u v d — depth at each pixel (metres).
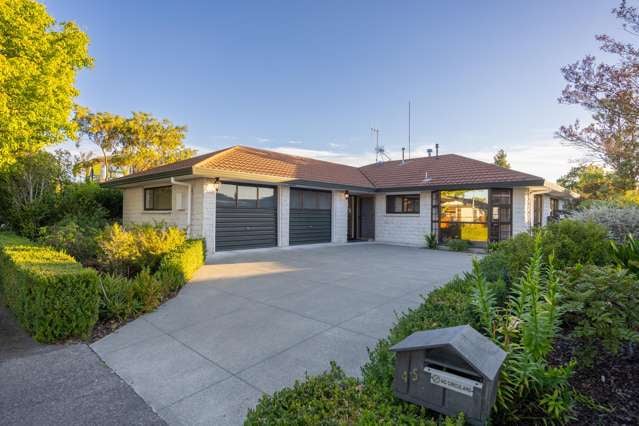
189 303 5.45
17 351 3.82
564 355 2.83
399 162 18.53
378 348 2.66
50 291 4.02
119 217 15.45
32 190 13.79
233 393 2.91
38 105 10.60
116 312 4.67
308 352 3.66
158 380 3.14
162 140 27.44
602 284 2.53
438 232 13.62
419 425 1.66
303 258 10.02
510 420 1.98
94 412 2.64
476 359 1.71
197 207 10.60
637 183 8.41
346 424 1.64
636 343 2.75
